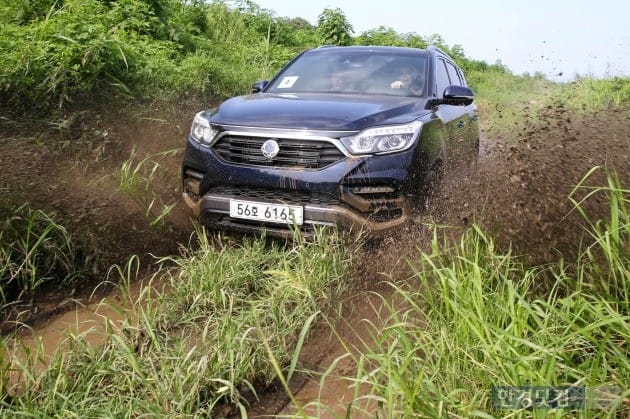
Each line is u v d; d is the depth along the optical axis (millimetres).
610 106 8219
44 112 5145
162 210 4359
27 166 4320
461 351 2244
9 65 5141
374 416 2141
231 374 2354
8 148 4477
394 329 2404
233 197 3715
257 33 13266
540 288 2898
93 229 3902
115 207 4215
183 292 3189
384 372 2064
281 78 5078
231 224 3756
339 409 2381
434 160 3846
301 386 2576
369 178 3506
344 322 3041
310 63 5172
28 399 2184
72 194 4203
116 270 3744
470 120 5371
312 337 2932
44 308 3303
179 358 2383
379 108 3900
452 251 3145
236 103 4180
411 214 3594
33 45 5406
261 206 3613
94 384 2342
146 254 3928
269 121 3695
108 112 5508
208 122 3934
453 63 6250
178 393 2242
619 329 2207
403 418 1992
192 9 11320
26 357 2621
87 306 3361
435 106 4410
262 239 3691
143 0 8992
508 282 2328
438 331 2428
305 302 3016
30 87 5195
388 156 3559
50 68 5430
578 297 2381
